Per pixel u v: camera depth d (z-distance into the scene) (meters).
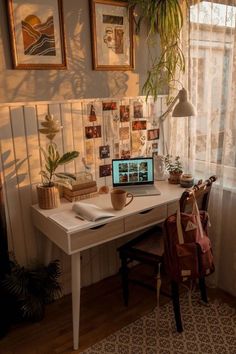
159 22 2.28
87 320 2.07
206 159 2.26
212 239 2.30
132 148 2.48
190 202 1.82
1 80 1.84
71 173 2.17
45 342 1.90
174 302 1.91
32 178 2.04
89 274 2.45
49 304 2.23
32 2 1.85
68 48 2.04
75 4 2.01
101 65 2.19
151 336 1.91
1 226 1.88
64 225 1.71
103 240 1.81
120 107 2.36
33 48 1.90
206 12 2.10
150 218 2.00
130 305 2.21
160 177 2.46
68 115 2.12
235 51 1.95
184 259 1.79
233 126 2.06
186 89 2.27
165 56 2.36
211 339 1.87
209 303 2.19
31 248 2.14
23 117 1.94
